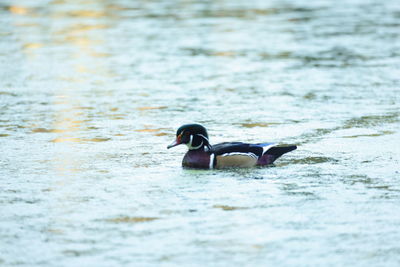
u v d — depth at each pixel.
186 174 13.68
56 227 11.03
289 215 11.45
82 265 9.70
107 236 10.66
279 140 16.09
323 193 12.48
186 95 20.80
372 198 12.20
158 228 10.96
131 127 17.44
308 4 40.62
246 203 12.02
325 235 10.64
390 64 24.61
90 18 35.81
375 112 18.56
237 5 40.25
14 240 10.55
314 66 24.61
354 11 37.44
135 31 31.81
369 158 14.59
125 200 12.22
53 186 13.00
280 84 22.08
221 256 9.95
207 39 29.75
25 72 23.89
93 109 19.22
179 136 14.05
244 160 14.05
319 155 14.88
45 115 18.58
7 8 39.81
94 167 14.19
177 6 39.97
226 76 23.28
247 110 19.03
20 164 14.39
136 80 22.78
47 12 37.97
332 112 18.66
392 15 35.78
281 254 9.99
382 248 10.17
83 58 26.19
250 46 28.23
